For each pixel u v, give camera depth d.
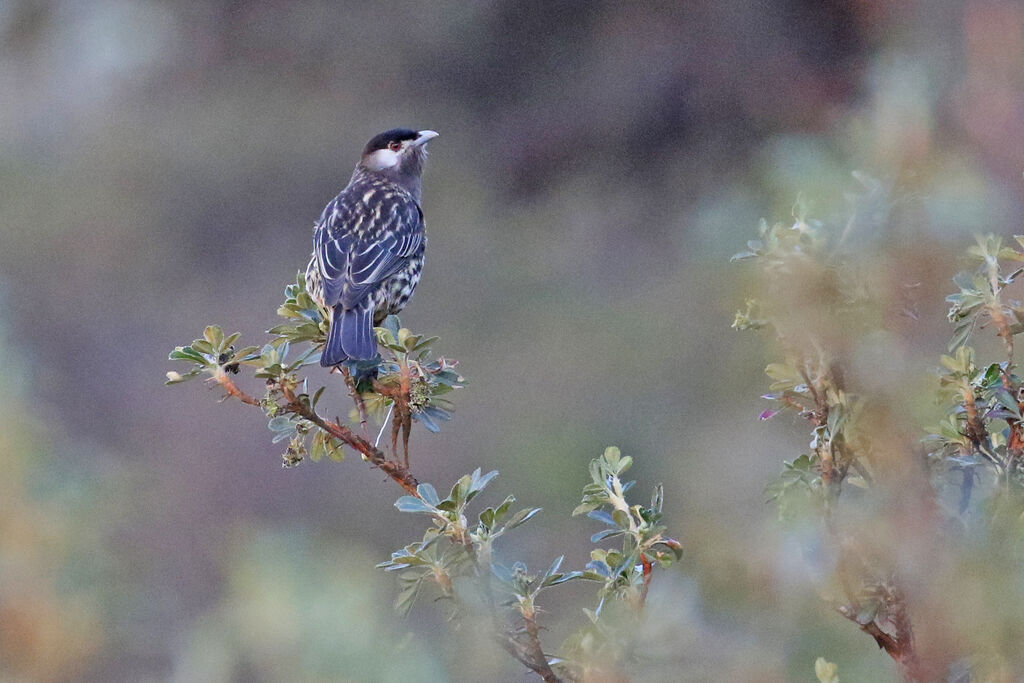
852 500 4.67
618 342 19.97
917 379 4.57
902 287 4.49
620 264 22.77
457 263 23.42
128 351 22.86
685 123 23.64
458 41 25.70
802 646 4.54
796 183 4.53
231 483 17.36
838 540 4.55
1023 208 4.80
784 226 4.60
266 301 24.73
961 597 4.26
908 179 4.42
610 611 5.09
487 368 20.77
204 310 24.50
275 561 3.91
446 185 24.78
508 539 15.15
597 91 24.45
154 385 20.09
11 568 6.73
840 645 4.67
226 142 25.81
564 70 25.09
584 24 25.11
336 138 25.81
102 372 21.83
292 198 25.77
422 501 5.42
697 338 18.86
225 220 25.62
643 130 24.17
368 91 25.97
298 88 26.34
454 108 25.83
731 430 12.20
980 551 4.31
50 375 18.81
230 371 6.05
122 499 8.01
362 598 3.89
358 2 25.89
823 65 22.52
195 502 16.72
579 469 18.58
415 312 22.94
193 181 25.64
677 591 4.75
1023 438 5.11
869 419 4.60
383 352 6.75
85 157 25.91
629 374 19.38
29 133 26.36
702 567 4.61
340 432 5.98
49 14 27.83
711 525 4.68
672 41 24.20
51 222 25.16
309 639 3.81
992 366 5.23
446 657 4.76
